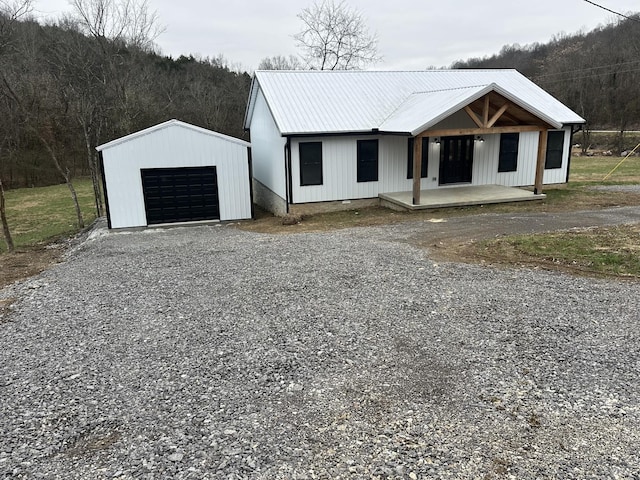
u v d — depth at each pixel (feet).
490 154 55.26
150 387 15.75
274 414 13.93
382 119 51.44
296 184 49.49
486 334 18.70
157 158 48.75
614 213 42.04
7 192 92.22
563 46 225.15
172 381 16.08
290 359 17.28
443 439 12.48
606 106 161.27
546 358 16.65
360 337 18.86
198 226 50.39
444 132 45.06
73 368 17.35
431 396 14.56
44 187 98.48
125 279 28.55
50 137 91.30
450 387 15.03
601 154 122.52
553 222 38.83
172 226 50.44
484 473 11.16
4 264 37.11
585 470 11.16
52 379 16.60
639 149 121.08
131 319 21.91
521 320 19.89
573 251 29.30
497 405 13.94
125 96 75.77
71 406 14.83
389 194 51.93
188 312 22.43
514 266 27.35
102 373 16.88
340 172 50.52
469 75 63.57
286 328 20.01
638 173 75.66
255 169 69.21
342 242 35.58
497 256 29.50
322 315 21.24
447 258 29.58
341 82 58.75
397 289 24.18
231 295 24.52
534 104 57.57
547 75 183.73
